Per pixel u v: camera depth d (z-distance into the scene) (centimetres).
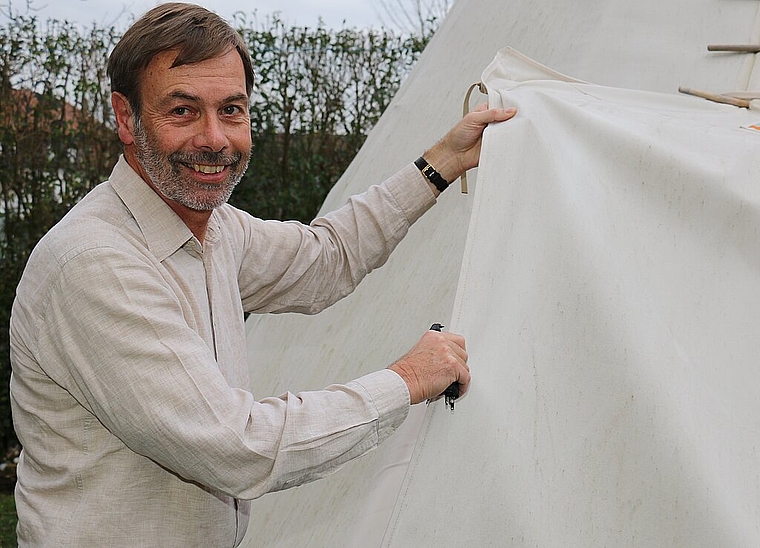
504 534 121
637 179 142
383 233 196
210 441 132
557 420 126
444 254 213
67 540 147
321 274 193
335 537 175
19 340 147
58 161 586
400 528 132
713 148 141
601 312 128
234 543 166
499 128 161
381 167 290
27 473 158
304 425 136
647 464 116
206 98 146
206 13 149
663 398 118
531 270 140
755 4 197
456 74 281
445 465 132
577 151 150
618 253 134
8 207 589
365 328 230
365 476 179
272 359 290
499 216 150
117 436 139
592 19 228
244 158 155
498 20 278
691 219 135
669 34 207
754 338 123
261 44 616
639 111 161
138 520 149
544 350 132
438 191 197
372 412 137
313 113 632
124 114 153
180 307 143
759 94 173
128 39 146
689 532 110
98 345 135
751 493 111
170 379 134
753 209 130
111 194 152
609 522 117
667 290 130
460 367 137
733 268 129
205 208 151
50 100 581
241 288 184
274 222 191
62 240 141
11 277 573
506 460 126
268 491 137
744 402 118
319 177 639
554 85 181
